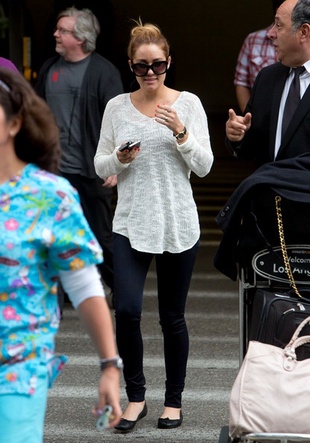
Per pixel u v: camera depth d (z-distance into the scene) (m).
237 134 9.66
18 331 6.18
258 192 8.89
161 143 10.14
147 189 10.15
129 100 10.36
